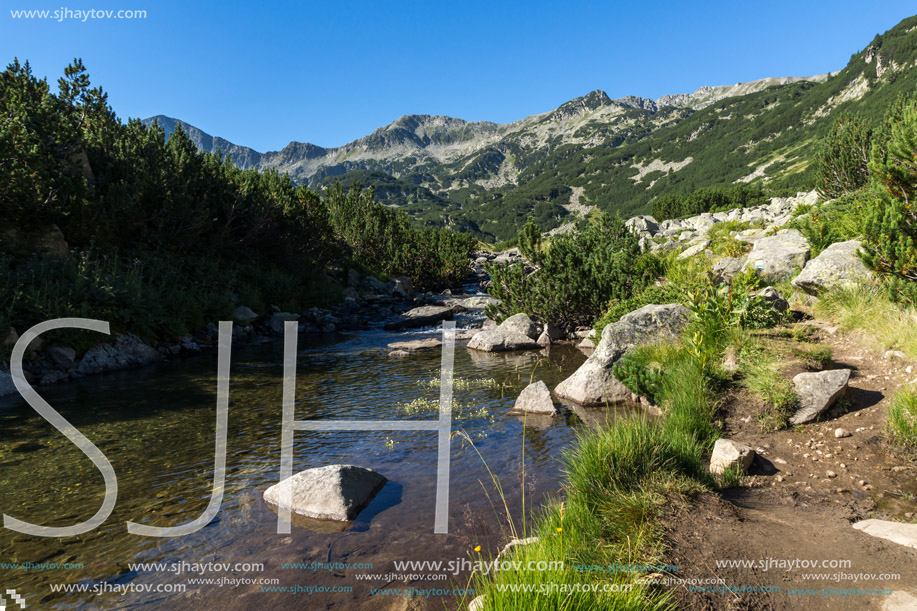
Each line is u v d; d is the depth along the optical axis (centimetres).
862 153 2572
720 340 922
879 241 950
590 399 1016
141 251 2088
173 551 502
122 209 2025
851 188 2631
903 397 658
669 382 883
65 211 1786
